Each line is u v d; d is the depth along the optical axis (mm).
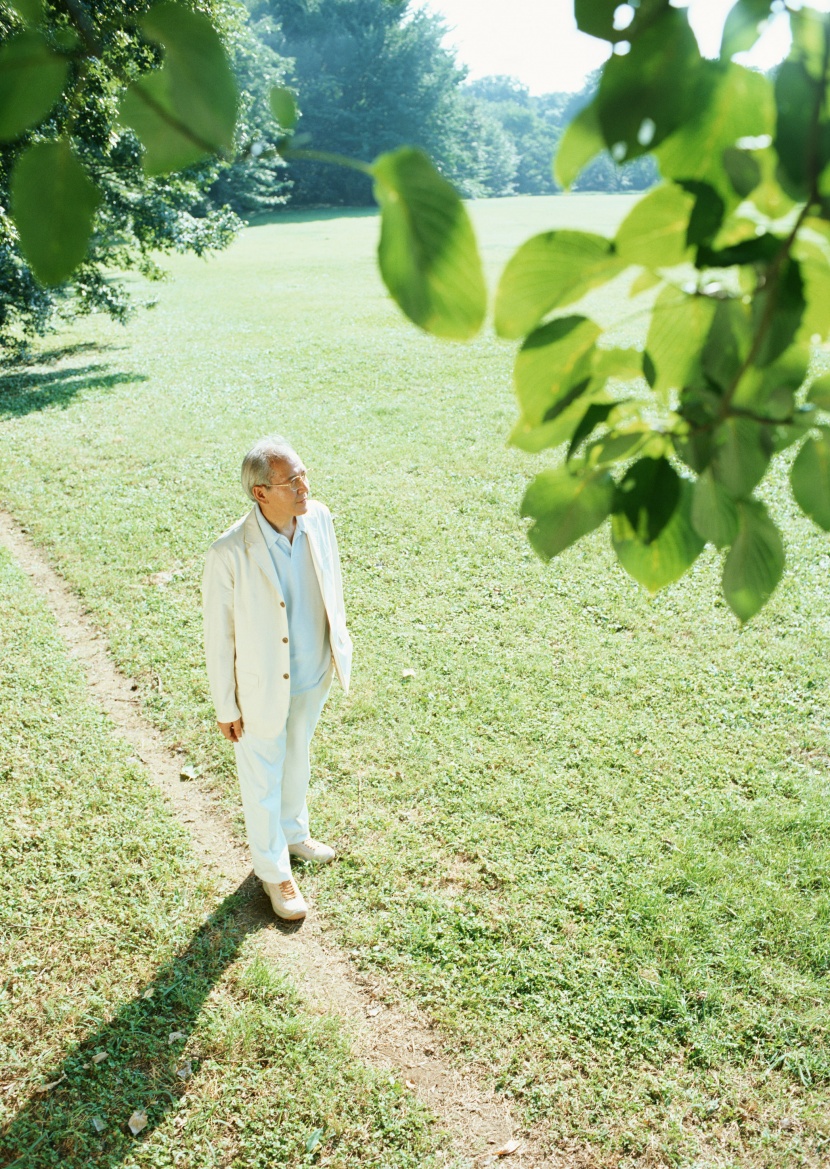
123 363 17656
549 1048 3580
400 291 607
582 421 804
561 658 6406
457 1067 3549
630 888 4309
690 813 4793
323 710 5859
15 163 669
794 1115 3287
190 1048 3641
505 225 37781
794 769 5109
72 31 622
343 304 23156
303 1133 3314
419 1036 3684
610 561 7820
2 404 14688
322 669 4176
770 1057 3498
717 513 865
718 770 5125
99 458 11570
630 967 3902
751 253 660
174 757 5590
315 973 3988
